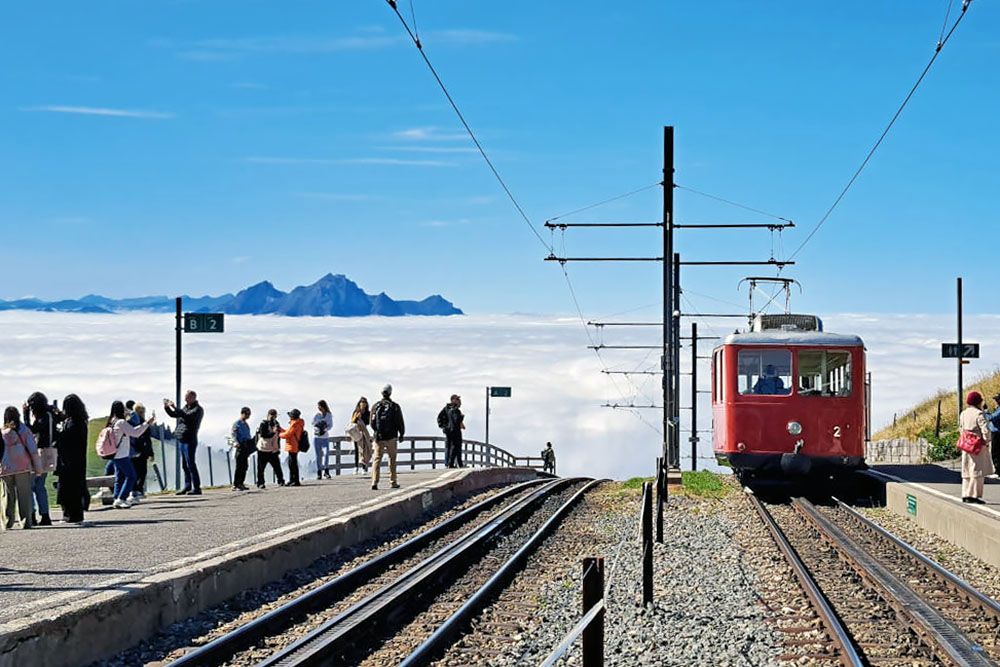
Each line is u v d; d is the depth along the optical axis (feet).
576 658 35.86
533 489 112.27
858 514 75.82
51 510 73.51
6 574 41.83
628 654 36.55
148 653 35.99
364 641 38.04
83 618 34.17
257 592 46.37
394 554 55.72
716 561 57.67
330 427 102.78
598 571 23.22
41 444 59.67
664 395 101.65
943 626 38.47
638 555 60.70
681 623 41.01
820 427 87.61
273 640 37.19
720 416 92.94
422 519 76.54
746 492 96.84
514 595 47.47
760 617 41.96
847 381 88.02
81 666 33.88
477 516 79.77
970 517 59.00
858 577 51.11
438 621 41.88
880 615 41.96
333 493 80.69
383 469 113.39
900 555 57.77
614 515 85.61
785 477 89.66
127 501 69.72
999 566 53.01
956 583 46.70
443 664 34.83
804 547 61.98
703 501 91.86
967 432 68.95
